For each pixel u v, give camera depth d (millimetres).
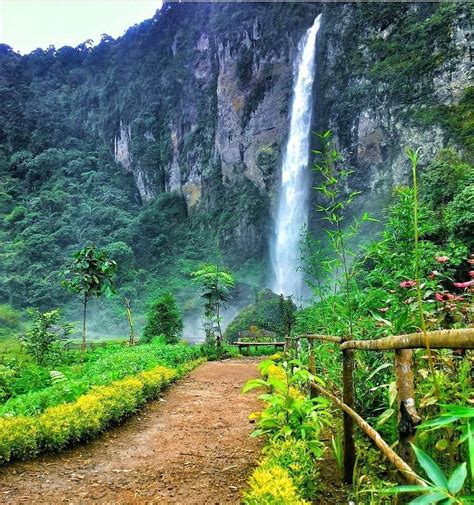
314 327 6398
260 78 59938
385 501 2121
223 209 63562
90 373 9828
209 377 10469
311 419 3404
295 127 52844
